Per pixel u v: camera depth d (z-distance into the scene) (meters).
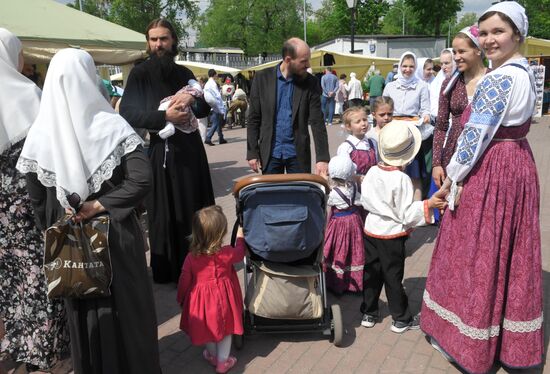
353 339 3.39
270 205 2.97
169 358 3.25
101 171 2.23
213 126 13.57
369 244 3.43
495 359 2.99
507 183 2.65
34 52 6.65
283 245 2.94
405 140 3.24
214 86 9.64
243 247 3.24
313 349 3.29
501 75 2.57
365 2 43.59
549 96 17.22
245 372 3.05
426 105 5.60
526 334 2.76
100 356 2.36
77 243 2.17
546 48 18.42
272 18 52.84
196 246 3.00
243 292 4.13
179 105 3.72
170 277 4.33
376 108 4.52
